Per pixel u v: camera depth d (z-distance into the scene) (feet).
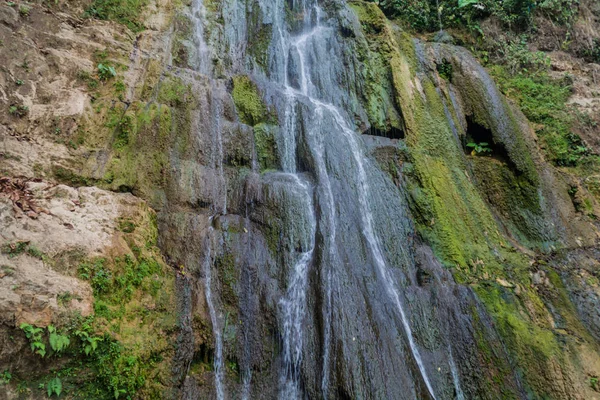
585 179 27.81
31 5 19.01
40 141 15.74
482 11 36.99
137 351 12.44
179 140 18.83
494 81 31.71
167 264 15.26
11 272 11.16
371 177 22.33
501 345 17.79
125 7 23.12
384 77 27.45
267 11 28.40
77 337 11.41
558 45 36.99
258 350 15.07
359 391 14.11
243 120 21.93
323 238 17.84
